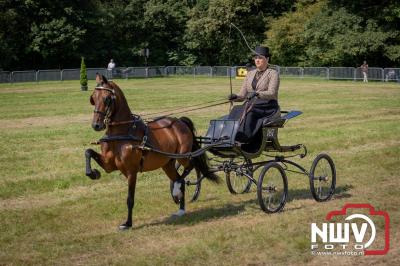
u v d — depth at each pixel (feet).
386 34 148.87
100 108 27.61
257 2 181.68
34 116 78.43
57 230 28.78
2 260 24.48
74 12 179.42
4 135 60.13
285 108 85.05
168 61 208.64
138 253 25.12
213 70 187.01
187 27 198.80
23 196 35.91
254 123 31.76
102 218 30.89
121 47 201.67
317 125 66.95
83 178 40.37
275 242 26.35
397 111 81.25
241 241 26.37
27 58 186.29
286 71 171.32
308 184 38.75
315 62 173.99
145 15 199.21
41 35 175.32
